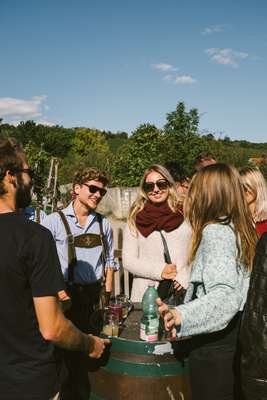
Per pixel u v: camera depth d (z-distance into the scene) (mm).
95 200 3201
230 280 1833
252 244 1964
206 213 2012
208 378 1957
